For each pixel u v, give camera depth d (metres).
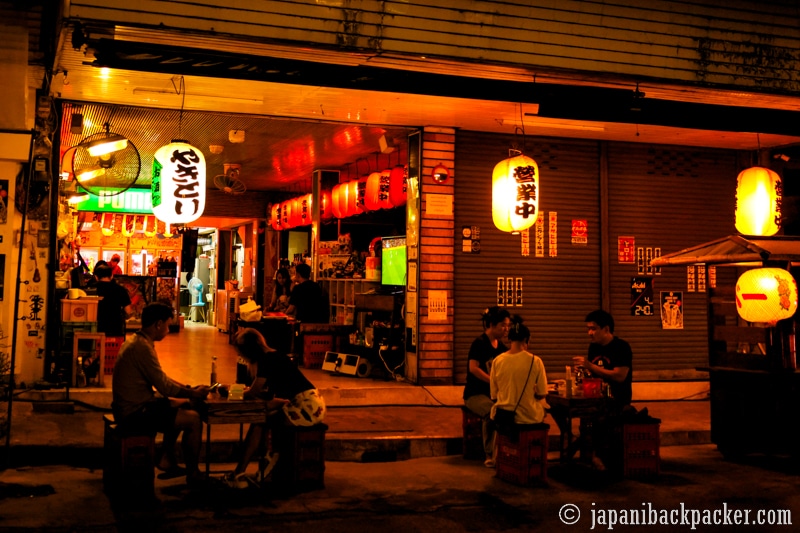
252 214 18.27
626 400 7.52
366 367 11.02
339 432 8.09
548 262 10.95
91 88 8.62
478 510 6.07
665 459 8.12
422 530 5.54
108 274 10.59
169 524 5.53
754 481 7.19
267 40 6.95
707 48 8.51
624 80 8.29
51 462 7.09
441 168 10.34
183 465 7.24
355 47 7.23
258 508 6.00
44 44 7.59
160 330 6.48
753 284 7.58
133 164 9.04
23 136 8.30
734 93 8.84
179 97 8.96
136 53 6.57
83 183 8.85
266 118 10.02
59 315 9.62
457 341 10.52
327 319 13.06
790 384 7.77
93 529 5.38
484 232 10.69
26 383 8.98
